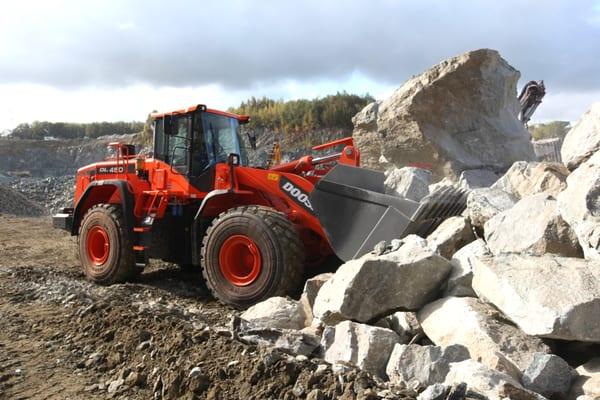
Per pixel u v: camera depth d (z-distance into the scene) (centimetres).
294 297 573
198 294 672
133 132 5003
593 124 445
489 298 348
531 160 1139
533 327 310
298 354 363
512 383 272
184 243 706
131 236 718
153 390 365
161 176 716
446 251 467
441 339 352
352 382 303
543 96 1270
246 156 767
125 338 437
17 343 466
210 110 710
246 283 583
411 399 283
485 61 1073
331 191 580
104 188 784
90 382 391
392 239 537
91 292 655
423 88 1080
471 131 1086
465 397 264
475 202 486
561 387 291
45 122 5275
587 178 372
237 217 589
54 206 2402
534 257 357
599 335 297
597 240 339
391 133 1123
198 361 371
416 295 392
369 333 355
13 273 758
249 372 342
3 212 2083
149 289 686
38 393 372
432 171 1064
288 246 568
